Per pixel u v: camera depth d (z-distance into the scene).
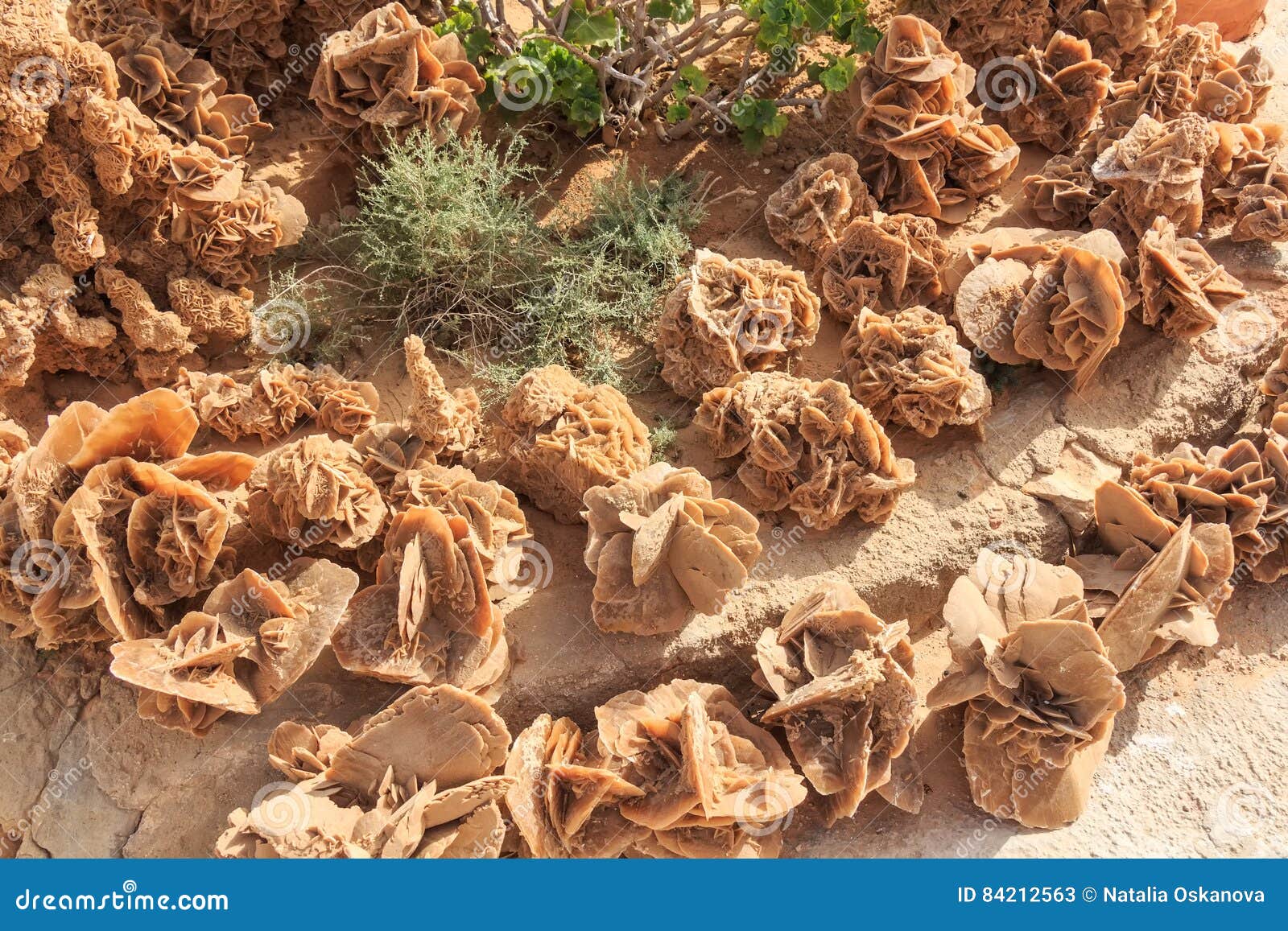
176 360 6.31
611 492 5.47
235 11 6.86
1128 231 6.93
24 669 5.59
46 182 5.84
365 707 5.51
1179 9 8.25
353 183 7.26
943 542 6.06
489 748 5.10
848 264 6.71
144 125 5.89
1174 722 6.04
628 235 7.02
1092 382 6.68
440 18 7.48
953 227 7.32
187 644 5.09
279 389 6.05
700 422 6.17
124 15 6.50
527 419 5.82
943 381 6.00
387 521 5.69
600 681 5.61
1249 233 7.20
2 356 5.72
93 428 5.31
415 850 4.91
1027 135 7.76
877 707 5.36
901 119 6.94
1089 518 6.22
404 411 6.41
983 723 5.57
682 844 5.25
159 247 6.26
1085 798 5.61
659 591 5.54
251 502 5.59
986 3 7.36
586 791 5.09
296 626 5.21
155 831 5.23
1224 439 6.89
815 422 5.88
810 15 6.89
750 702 5.83
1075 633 5.20
